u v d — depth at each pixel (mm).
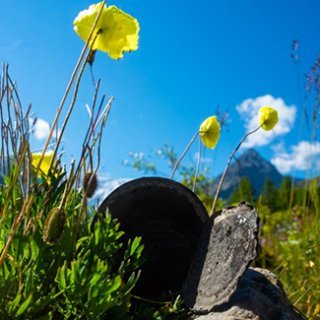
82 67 257
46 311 296
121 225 400
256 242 321
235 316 307
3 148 299
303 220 671
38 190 306
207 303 333
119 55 266
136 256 342
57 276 284
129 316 337
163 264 402
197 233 399
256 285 354
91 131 275
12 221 302
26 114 287
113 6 261
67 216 330
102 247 331
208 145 436
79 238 344
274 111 437
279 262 631
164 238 404
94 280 277
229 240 344
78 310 291
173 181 391
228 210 363
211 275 346
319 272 516
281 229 798
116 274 338
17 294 261
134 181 385
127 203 393
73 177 279
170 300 391
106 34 259
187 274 384
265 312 324
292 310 354
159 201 398
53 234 245
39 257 287
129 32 261
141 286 399
